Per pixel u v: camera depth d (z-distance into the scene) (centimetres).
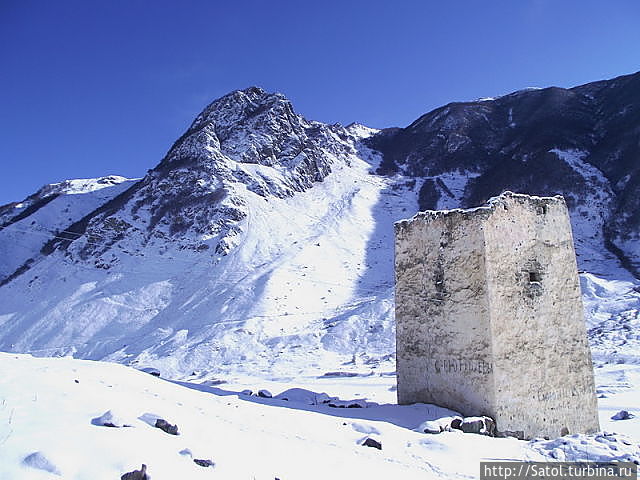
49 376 1052
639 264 5300
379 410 1339
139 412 918
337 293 5522
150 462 688
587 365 1358
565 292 1368
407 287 1441
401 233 1483
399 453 972
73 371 1196
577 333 1360
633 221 6100
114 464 663
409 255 1450
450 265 1323
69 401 896
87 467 646
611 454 968
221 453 802
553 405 1263
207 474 705
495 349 1200
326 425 1143
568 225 1428
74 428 761
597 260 5569
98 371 1273
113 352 4953
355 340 4238
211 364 4144
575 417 1296
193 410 1104
